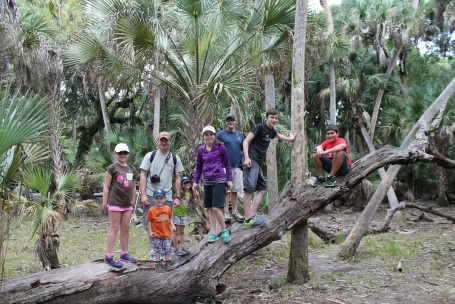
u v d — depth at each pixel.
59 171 12.27
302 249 5.85
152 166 5.43
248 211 5.43
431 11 21.73
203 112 7.69
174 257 5.33
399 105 17.98
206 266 5.12
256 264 7.21
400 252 7.68
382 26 16.84
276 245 8.67
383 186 7.65
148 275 4.99
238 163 5.64
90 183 16.08
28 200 5.81
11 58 11.04
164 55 8.30
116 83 8.72
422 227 11.45
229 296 5.50
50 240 6.39
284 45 7.89
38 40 11.71
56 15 15.80
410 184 19.56
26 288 4.39
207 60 9.19
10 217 4.39
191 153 7.96
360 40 16.95
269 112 5.31
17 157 4.43
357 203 16.88
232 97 7.29
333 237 9.30
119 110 22.91
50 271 4.80
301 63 5.64
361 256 7.58
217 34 8.52
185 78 9.11
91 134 20.69
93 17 7.96
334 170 5.63
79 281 4.62
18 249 9.13
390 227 11.22
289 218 5.55
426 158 6.23
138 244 9.45
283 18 7.47
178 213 6.00
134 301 4.95
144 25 7.42
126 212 5.17
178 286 4.99
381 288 5.60
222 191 5.22
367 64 17.88
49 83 12.02
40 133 4.37
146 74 8.46
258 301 5.22
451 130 14.73
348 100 17.84
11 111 4.00
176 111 17.91
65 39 12.62
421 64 22.70
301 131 5.72
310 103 20.28
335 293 5.41
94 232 11.54
